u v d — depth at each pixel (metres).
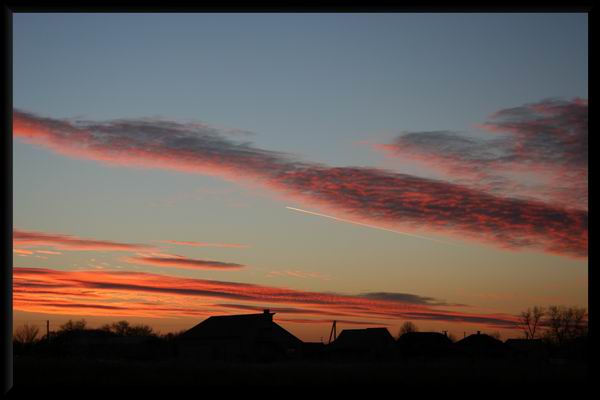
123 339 60.28
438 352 64.06
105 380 30.09
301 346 65.00
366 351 63.47
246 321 64.25
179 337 63.81
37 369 33.38
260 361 61.00
